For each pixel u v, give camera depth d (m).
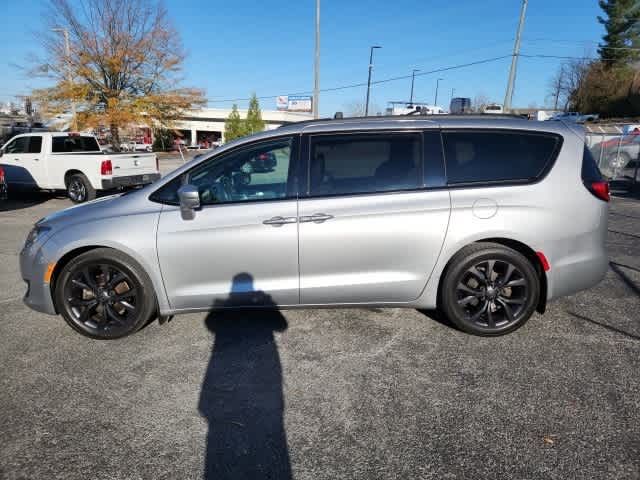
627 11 45.78
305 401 2.74
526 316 3.45
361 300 3.49
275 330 3.66
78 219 3.49
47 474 2.17
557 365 3.09
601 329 3.62
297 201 3.34
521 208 3.31
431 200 3.32
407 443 2.36
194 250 3.36
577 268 3.44
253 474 2.17
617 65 46.53
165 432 2.48
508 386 2.85
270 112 69.75
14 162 11.69
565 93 56.62
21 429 2.51
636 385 2.83
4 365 3.18
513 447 2.31
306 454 2.30
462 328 3.49
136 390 2.87
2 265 5.67
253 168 3.42
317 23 20.39
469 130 3.44
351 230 3.32
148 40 29.09
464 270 3.38
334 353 3.30
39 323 3.87
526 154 3.41
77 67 27.91
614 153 17.19
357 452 2.30
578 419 2.52
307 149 3.40
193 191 3.15
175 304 3.49
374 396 2.77
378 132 3.42
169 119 31.66
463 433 2.43
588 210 3.41
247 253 3.36
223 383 2.94
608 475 2.12
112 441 2.41
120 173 11.13
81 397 2.80
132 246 3.35
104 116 28.78
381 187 3.36
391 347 3.37
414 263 3.38
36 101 28.58
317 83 21.12
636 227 7.86
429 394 2.78
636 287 4.62
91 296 3.63
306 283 3.41
